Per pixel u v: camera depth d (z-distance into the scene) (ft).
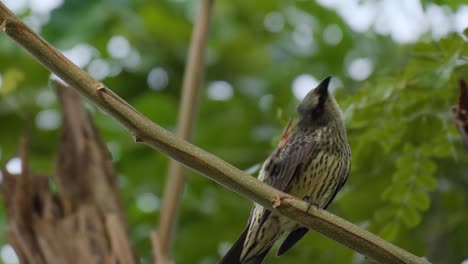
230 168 20.35
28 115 45.65
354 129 31.89
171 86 47.78
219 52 48.73
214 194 43.65
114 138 44.37
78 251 28.99
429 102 30.71
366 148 31.89
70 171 31.24
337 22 49.32
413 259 20.16
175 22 47.47
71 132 31.89
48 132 45.50
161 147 20.13
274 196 20.36
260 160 43.47
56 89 32.68
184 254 44.04
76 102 32.48
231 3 49.73
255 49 49.24
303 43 50.14
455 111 26.66
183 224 43.78
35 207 30.17
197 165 20.26
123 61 47.91
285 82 48.29
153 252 29.89
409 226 30.91
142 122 19.95
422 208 30.71
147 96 45.70
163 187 44.50
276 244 39.99
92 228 29.71
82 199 30.71
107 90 19.90
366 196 35.68
